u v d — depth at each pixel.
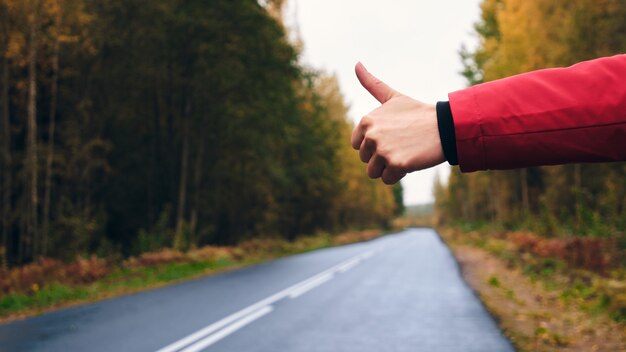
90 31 19.86
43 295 11.26
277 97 26.80
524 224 29.38
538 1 23.77
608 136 0.68
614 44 19.69
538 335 7.21
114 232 25.42
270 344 7.11
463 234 48.78
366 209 79.19
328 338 7.48
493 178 37.31
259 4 24.50
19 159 18.47
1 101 18.41
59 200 21.03
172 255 18.88
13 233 20.25
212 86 23.91
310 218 46.72
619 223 14.48
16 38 15.97
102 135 23.20
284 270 19.14
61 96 21.02
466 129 0.72
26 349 6.78
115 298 11.59
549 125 0.69
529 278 13.69
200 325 8.43
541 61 22.81
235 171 28.19
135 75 22.88
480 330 7.90
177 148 26.95
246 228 34.12
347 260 24.86
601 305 8.51
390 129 0.75
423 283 14.39
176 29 22.25
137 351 6.71
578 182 23.12
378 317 9.17
